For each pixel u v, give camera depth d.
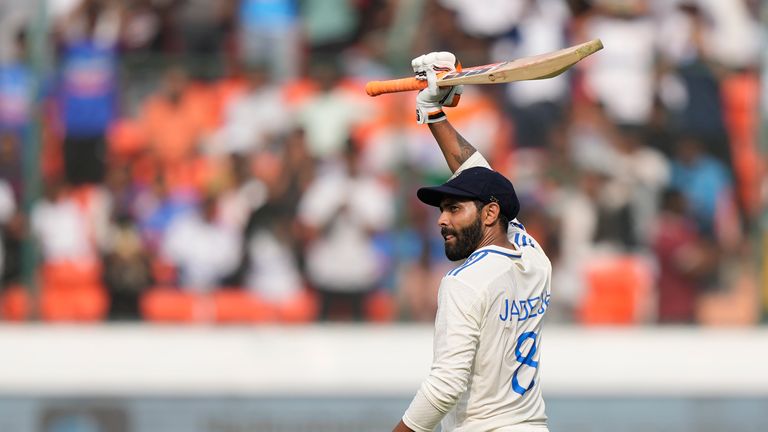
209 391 25.61
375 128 27.23
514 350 11.66
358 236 26.89
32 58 27.22
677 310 27.06
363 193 26.98
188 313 26.78
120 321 26.73
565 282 26.94
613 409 25.67
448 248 11.91
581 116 27.31
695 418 25.64
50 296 26.78
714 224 27.25
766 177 27.41
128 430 25.38
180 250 26.86
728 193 27.34
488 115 27.20
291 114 27.31
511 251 11.75
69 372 25.91
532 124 27.25
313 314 26.86
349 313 26.84
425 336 26.42
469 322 11.27
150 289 26.84
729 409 25.78
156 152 27.19
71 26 27.41
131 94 27.44
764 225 27.27
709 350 26.33
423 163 27.06
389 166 27.09
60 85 27.28
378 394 25.61
